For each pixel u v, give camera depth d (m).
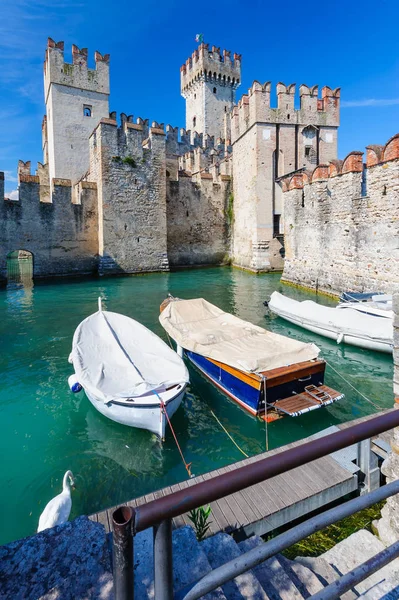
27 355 11.52
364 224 16.50
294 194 22.28
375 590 2.56
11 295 21.12
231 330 10.77
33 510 5.55
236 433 7.57
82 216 28.05
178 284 24.80
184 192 33.91
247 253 31.55
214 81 49.41
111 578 2.08
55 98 34.47
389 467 3.42
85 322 10.51
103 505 5.68
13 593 2.00
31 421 7.92
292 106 28.62
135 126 28.58
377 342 11.47
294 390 8.27
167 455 6.88
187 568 2.41
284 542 1.71
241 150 31.86
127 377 8.23
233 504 4.65
